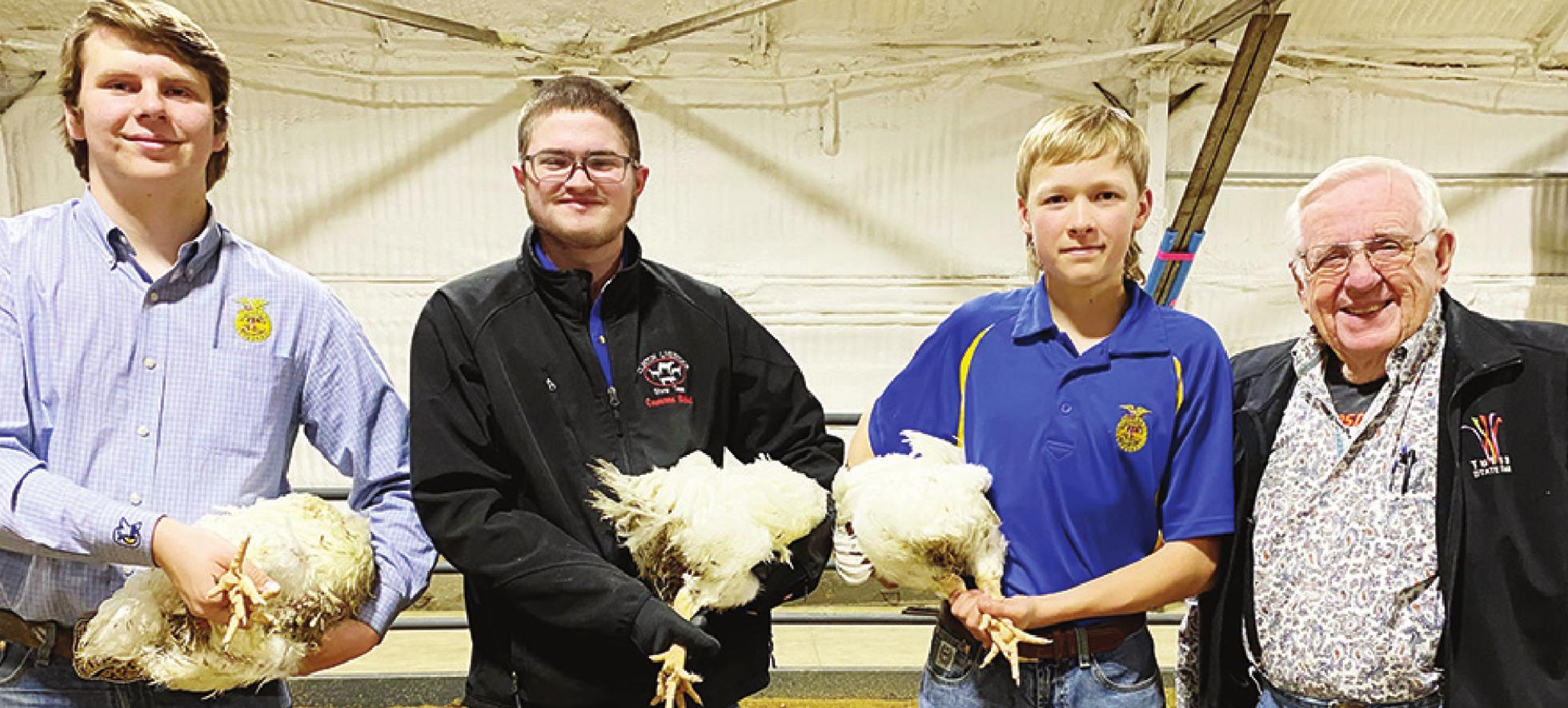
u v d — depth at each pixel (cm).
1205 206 330
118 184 132
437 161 410
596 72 403
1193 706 163
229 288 140
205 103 135
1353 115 421
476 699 148
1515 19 402
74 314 130
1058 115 144
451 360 141
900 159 419
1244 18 338
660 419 148
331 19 390
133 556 121
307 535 130
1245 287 433
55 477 123
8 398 125
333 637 133
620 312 151
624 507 134
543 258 150
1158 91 407
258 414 140
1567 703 124
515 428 139
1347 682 132
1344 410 143
